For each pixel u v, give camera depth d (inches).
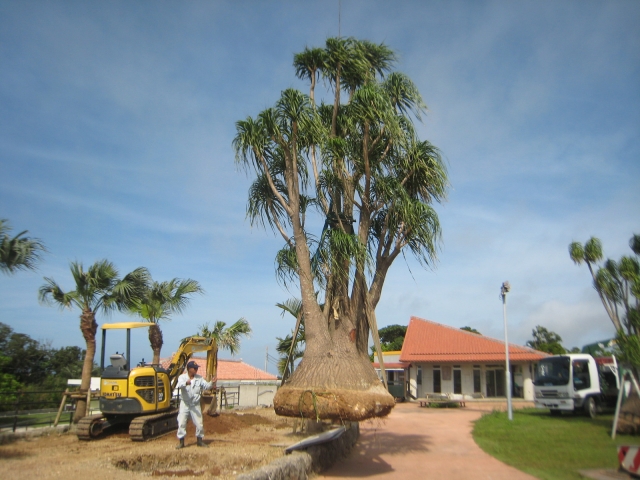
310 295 416.5
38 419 635.5
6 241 422.0
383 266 460.1
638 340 565.9
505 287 820.0
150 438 508.7
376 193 457.4
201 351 640.4
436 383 1341.0
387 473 388.5
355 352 405.7
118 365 530.9
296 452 362.9
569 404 799.1
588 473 381.1
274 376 1391.5
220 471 356.5
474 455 467.8
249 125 414.6
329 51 460.4
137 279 622.8
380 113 420.8
